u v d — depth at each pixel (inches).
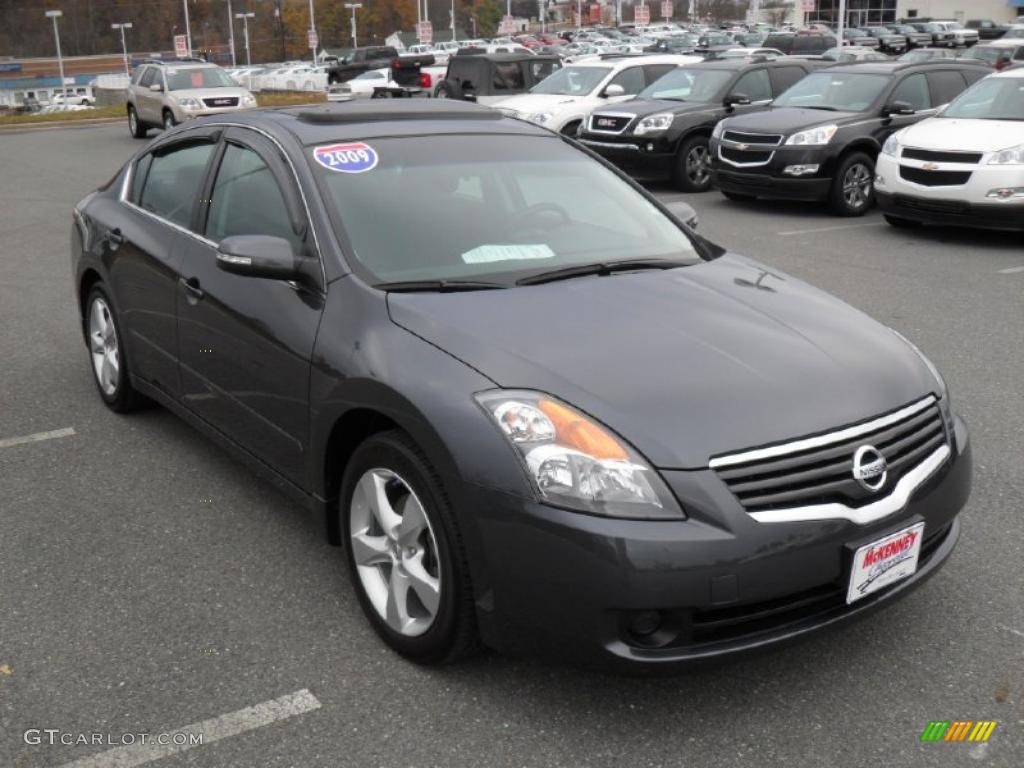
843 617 111.5
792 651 126.5
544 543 104.7
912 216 428.5
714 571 102.6
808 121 497.0
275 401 143.9
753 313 132.8
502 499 106.9
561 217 157.3
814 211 514.6
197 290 163.3
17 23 4977.9
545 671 122.3
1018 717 113.7
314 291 138.9
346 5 4515.3
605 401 109.6
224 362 157.6
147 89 888.9
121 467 186.5
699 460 105.3
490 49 1648.6
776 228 460.1
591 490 103.9
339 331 131.1
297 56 5088.6
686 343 121.8
